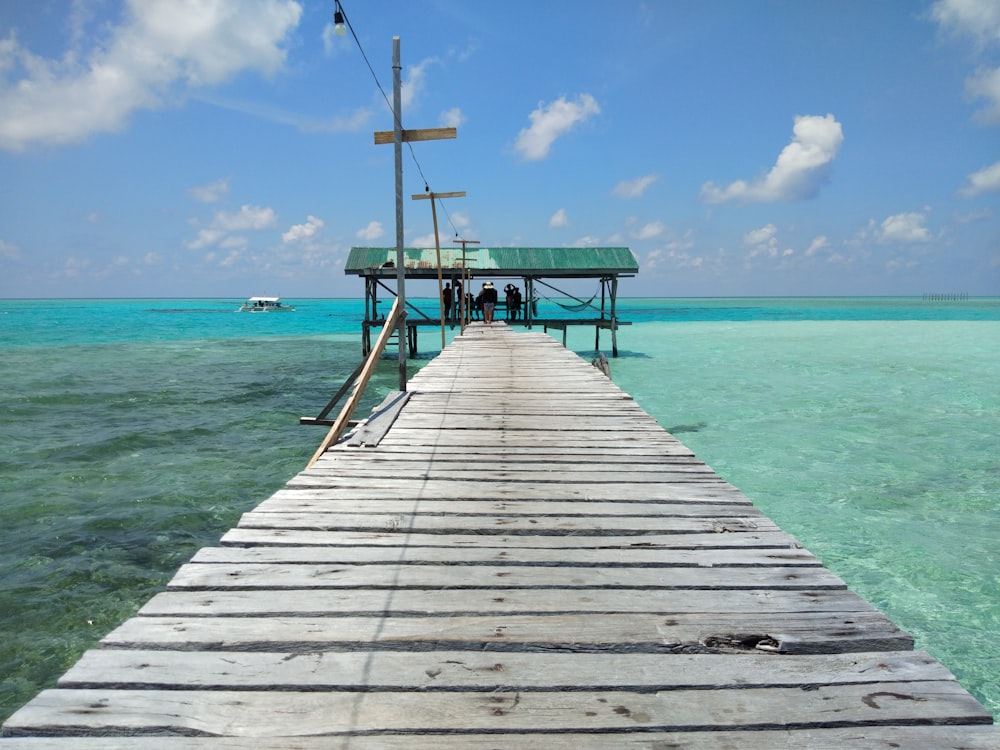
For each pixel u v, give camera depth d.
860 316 74.06
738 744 1.85
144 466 9.54
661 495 4.27
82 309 110.88
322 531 3.58
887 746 1.85
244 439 11.46
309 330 50.00
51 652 4.64
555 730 1.91
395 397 7.93
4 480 8.70
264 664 2.23
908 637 2.41
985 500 8.23
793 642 2.39
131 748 1.80
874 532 7.18
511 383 9.50
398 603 2.71
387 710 1.99
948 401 15.68
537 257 26.55
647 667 2.25
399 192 7.96
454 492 4.32
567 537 3.53
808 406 15.06
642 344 34.25
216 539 6.77
